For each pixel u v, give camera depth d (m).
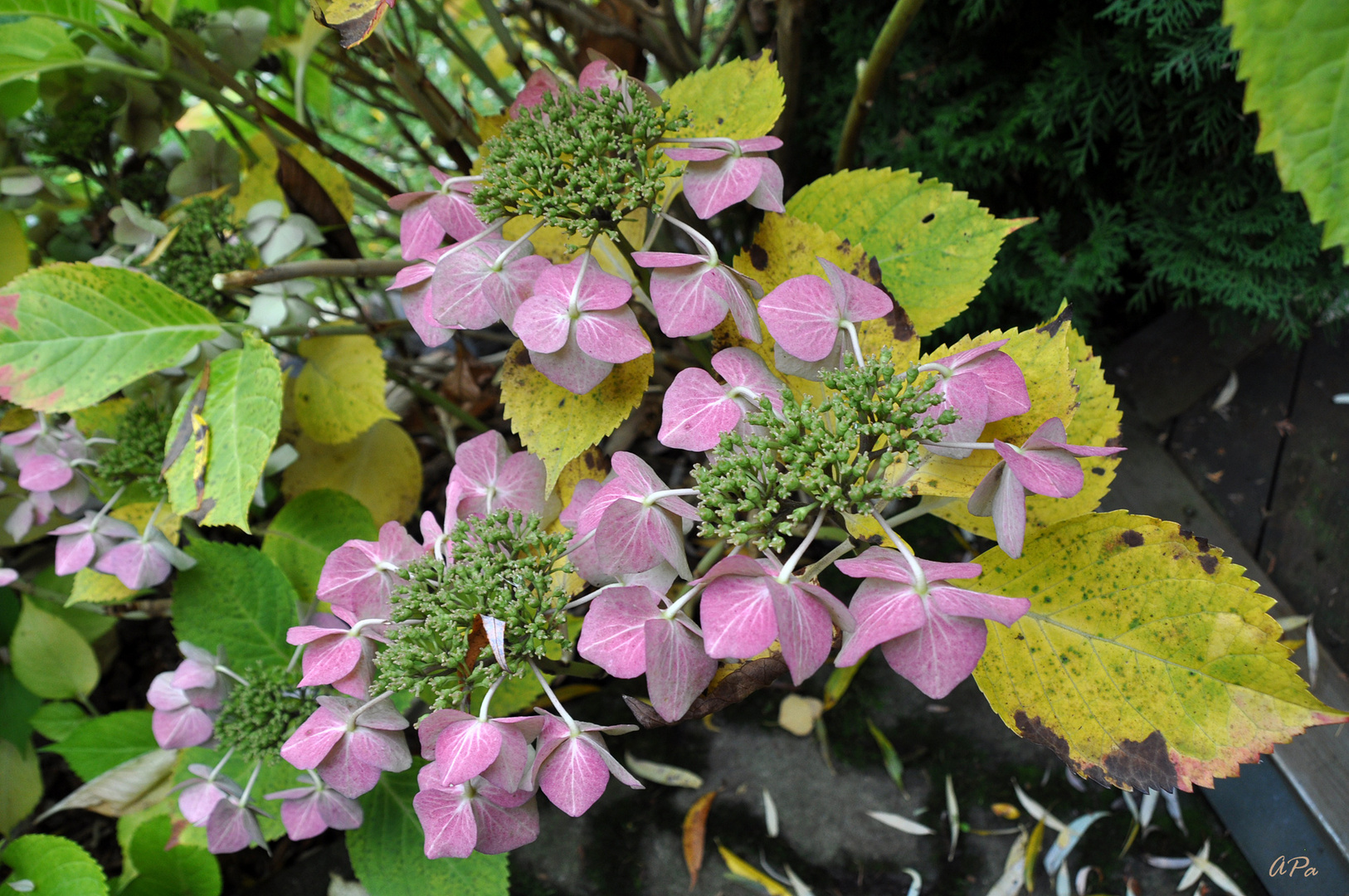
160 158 0.63
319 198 0.49
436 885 0.43
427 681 0.32
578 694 0.57
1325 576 0.56
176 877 0.46
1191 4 0.47
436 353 0.82
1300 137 0.22
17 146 0.56
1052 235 0.61
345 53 0.55
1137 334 0.71
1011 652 0.35
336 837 0.58
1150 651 0.33
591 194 0.32
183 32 0.52
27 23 0.48
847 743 0.55
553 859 0.52
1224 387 0.67
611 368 0.31
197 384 0.42
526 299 0.33
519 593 0.31
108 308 0.42
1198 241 0.57
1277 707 0.32
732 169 0.33
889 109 0.61
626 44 0.58
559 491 0.38
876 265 0.35
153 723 0.42
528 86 0.38
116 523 0.46
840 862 0.51
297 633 0.33
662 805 0.54
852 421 0.29
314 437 0.51
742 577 0.27
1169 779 0.32
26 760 0.56
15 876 0.47
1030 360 0.33
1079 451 0.28
